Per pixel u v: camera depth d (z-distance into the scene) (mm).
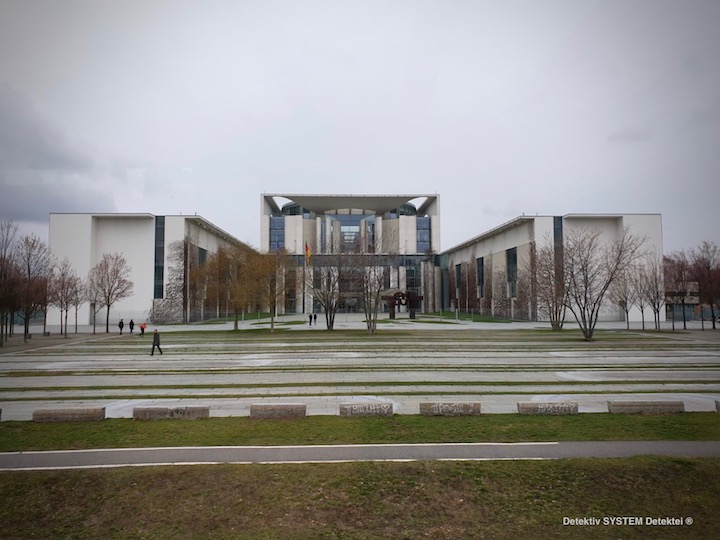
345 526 7297
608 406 12398
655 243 65938
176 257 63875
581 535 7172
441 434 10414
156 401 14234
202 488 8008
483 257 86062
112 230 64250
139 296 63500
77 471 8461
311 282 58969
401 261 100188
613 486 8203
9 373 19641
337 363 22125
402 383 16922
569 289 39250
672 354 25719
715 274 50500
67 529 7281
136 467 8594
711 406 13305
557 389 15844
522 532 7250
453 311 99688
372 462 8797
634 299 51500
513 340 33906
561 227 66688
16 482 8156
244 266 47812
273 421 11508
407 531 7234
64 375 19109
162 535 7117
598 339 34906
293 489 8000
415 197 103312
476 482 8258
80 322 61531
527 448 9547
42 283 41688
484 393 15211
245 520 7383
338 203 103438
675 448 9516
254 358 24156
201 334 41594
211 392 15500
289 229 100250
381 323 57812
